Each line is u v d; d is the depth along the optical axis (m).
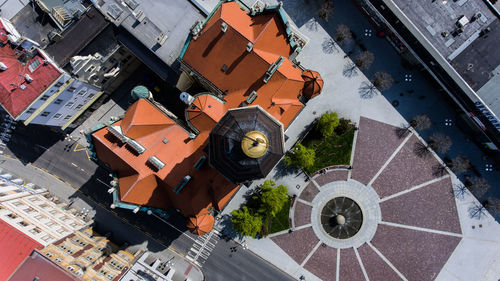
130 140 45.75
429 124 65.25
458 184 66.12
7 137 67.12
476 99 56.78
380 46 65.94
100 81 60.38
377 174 66.25
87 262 56.47
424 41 57.53
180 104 65.81
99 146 47.03
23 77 48.31
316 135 65.88
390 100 66.19
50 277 51.44
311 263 66.31
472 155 65.75
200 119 49.38
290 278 66.56
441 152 66.00
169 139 49.59
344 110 66.19
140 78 66.12
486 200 65.75
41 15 54.19
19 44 48.25
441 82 61.03
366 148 66.06
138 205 49.12
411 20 58.06
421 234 66.25
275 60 47.59
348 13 65.94
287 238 66.56
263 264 66.81
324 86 66.19
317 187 66.31
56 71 49.78
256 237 66.94
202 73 50.53
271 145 37.09
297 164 62.31
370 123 66.19
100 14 53.50
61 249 54.94
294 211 66.38
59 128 66.50
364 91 66.06
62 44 52.44
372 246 66.19
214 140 38.75
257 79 47.44
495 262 66.12
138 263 62.41
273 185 62.34
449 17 57.53
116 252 63.47
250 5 65.75
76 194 67.06
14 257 52.69
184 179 46.28
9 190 59.56
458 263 66.25
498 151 64.31
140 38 53.91
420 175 66.25
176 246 67.12
